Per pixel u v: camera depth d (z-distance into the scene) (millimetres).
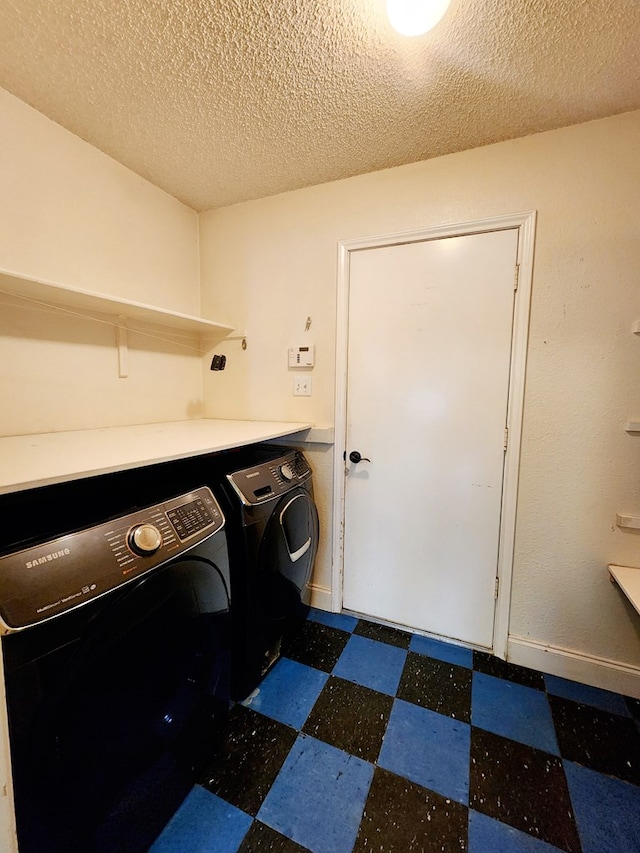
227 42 1019
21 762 621
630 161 1297
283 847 931
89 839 752
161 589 870
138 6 919
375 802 1036
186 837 945
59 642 659
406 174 1620
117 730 786
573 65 1080
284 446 1919
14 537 706
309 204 1816
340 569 1929
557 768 1136
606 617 1452
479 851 923
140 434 1439
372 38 1003
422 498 1731
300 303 1886
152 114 1313
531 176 1421
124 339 1702
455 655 1643
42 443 1193
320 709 1349
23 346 1336
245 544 1236
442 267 1602
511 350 1519
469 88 1179
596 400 1401
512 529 1556
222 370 2111
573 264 1387
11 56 1064
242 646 1300
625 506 1398
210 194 1886
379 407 1777
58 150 1377
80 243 1479
